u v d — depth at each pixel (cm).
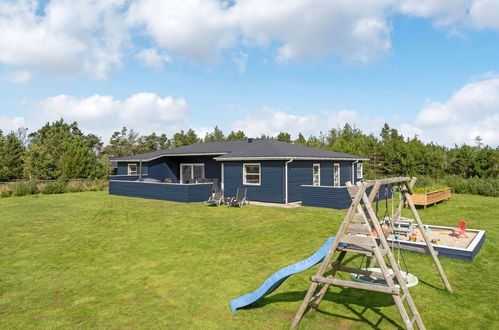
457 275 649
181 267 704
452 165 2812
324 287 507
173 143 5647
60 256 794
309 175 1938
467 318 474
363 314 491
